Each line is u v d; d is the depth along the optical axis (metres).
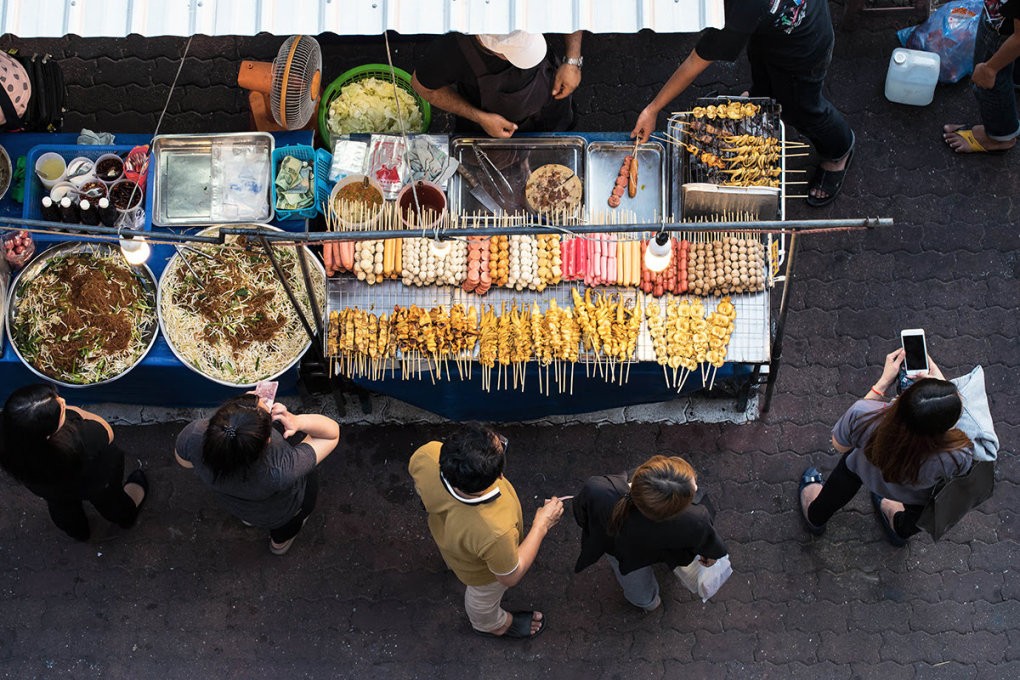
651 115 4.93
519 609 5.24
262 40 6.20
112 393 5.33
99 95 6.12
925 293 5.71
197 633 5.24
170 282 4.96
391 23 3.93
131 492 5.33
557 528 5.36
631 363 4.93
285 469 4.14
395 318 4.81
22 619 5.26
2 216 5.17
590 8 3.93
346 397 5.55
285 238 3.67
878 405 4.25
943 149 5.94
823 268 5.74
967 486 4.25
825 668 5.15
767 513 5.38
